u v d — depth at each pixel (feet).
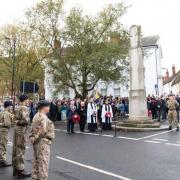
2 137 36.78
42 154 25.86
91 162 37.99
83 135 65.72
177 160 38.34
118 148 47.78
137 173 32.30
